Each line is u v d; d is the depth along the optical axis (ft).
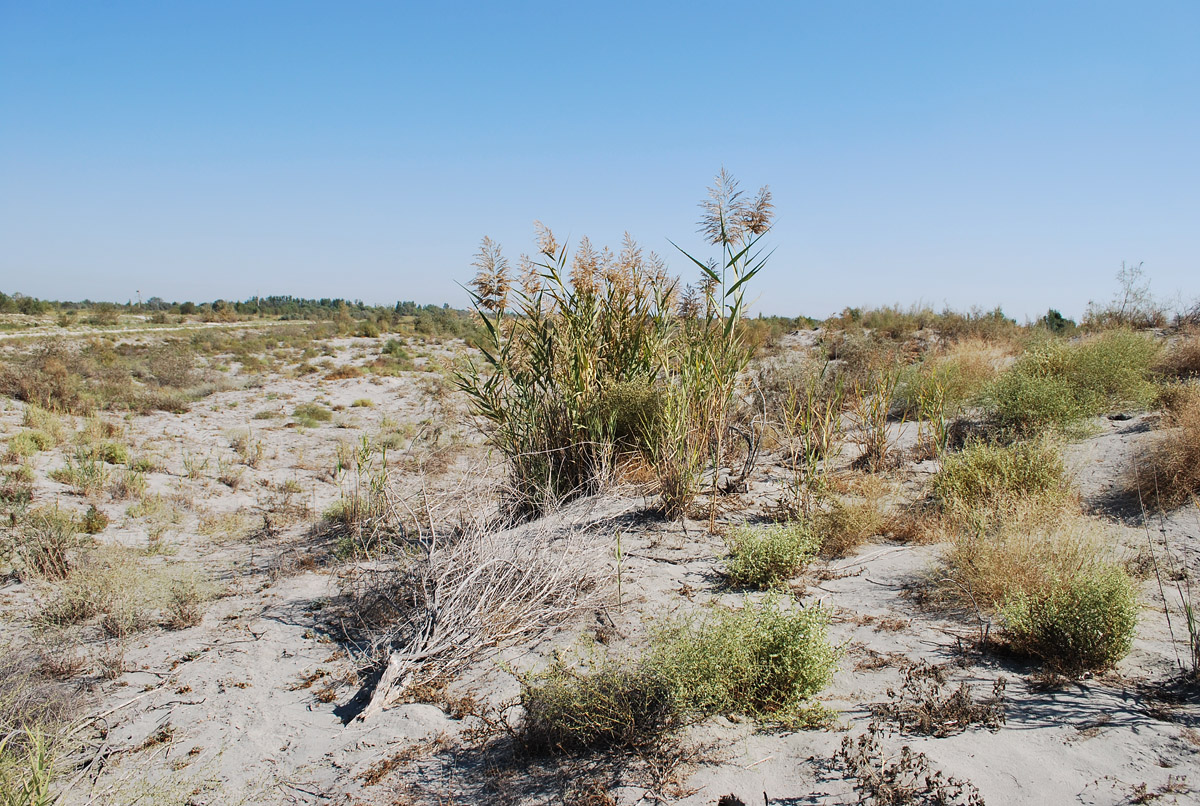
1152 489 19.01
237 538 26.73
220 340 138.41
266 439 50.70
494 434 26.48
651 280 25.99
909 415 32.32
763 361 46.88
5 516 25.79
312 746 11.41
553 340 24.81
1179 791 8.11
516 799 9.37
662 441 22.18
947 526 18.52
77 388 61.00
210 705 13.06
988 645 12.50
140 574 18.71
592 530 20.17
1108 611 11.19
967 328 54.03
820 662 10.91
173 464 40.32
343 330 168.35
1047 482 19.66
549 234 24.34
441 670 13.34
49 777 9.95
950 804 8.20
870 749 9.36
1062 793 8.34
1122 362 28.60
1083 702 10.42
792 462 26.14
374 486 24.12
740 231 23.07
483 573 15.74
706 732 10.38
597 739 10.40
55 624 17.08
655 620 14.58
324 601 18.21
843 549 18.24
